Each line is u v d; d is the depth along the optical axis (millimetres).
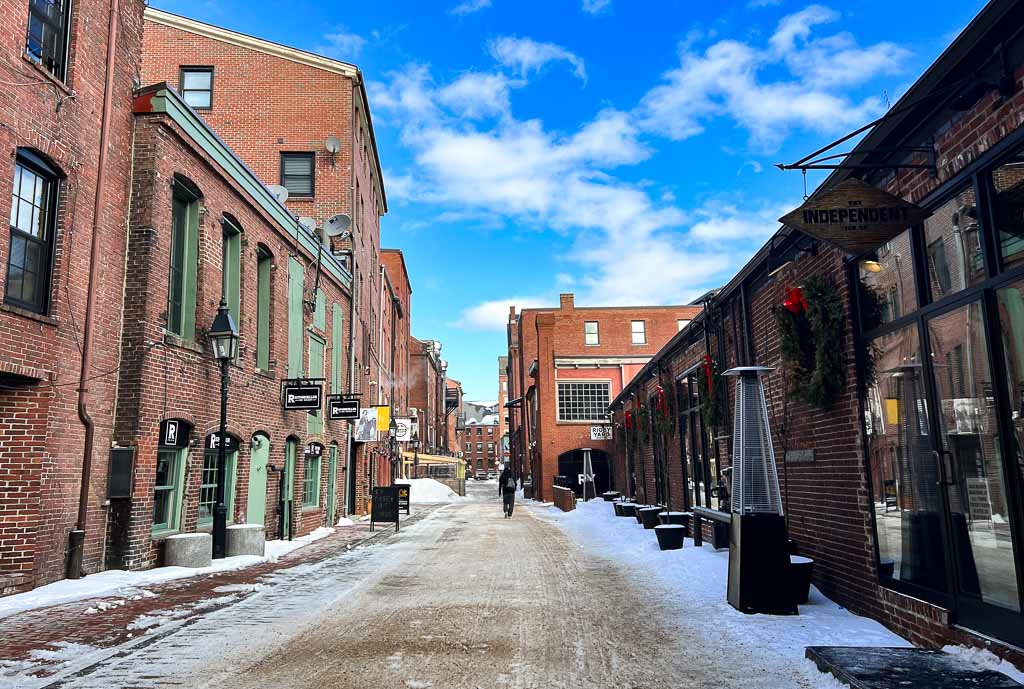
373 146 31656
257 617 7488
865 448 7086
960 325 5512
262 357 16141
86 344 9789
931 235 5973
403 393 54000
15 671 5355
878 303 6918
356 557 13188
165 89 11211
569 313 44625
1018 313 4840
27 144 8766
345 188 25703
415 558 12906
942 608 5598
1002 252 5027
